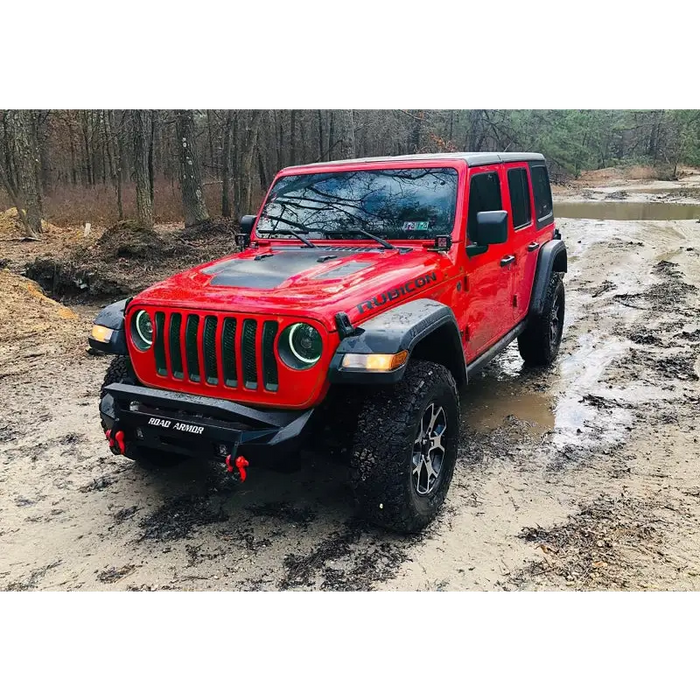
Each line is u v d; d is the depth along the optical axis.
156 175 36.81
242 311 3.32
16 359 7.15
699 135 55.22
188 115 18.17
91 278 11.49
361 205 4.60
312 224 4.69
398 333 3.20
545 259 6.13
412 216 4.40
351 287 3.51
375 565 3.43
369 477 3.35
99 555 3.61
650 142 62.34
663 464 4.50
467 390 6.07
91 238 16.80
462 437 5.03
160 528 3.87
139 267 12.85
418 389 3.44
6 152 23.50
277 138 31.17
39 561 3.57
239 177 20.22
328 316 3.19
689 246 13.23
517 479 4.36
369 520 3.58
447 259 4.18
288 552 3.57
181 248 14.16
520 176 5.68
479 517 3.88
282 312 3.23
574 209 26.06
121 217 23.66
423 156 4.80
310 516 3.94
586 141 54.91
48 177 34.62
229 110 21.55
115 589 3.30
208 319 3.44
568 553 3.50
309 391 3.24
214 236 16.80
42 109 28.66
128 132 30.88
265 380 3.34
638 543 3.57
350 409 3.60
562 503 4.03
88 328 8.51
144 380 3.80
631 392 5.85
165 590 3.28
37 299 9.57
